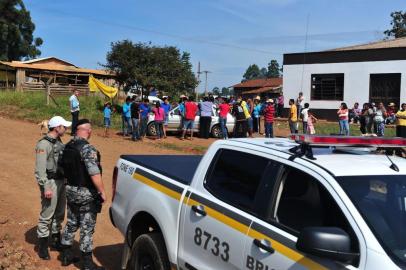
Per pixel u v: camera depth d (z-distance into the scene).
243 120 19.00
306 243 2.79
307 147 3.53
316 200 3.20
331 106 32.81
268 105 19.12
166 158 5.57
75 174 5.38
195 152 16.02
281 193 3.48
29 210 8.20
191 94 29.78
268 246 3.30
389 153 3.90
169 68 27.88
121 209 5.20
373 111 21.62
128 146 16.36
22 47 64.56
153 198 4.62
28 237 6.88
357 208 2.95
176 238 4.27
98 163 5.46
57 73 40.25
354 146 3.70
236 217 3.66
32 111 24.95
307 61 33.59
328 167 3.31
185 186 4.36
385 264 2.65
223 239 3.71
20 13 63.88
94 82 27.42
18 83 38.69
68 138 17.02
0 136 16.84
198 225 4.01
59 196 6.11
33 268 5.68
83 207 5.42
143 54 27.45
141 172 5.02
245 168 3.86
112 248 6.61
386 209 3.02
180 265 4.20
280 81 67.56
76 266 5.84
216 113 20.22
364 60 31.30
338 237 2.73
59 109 25.11
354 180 3.17
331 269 2.86
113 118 23.89
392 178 3.26
